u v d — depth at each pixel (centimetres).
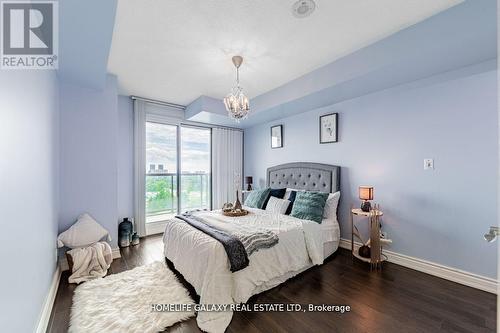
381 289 208
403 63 209
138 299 188
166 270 244
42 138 169
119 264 266
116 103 293
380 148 281
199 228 223
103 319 162
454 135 223
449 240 226
